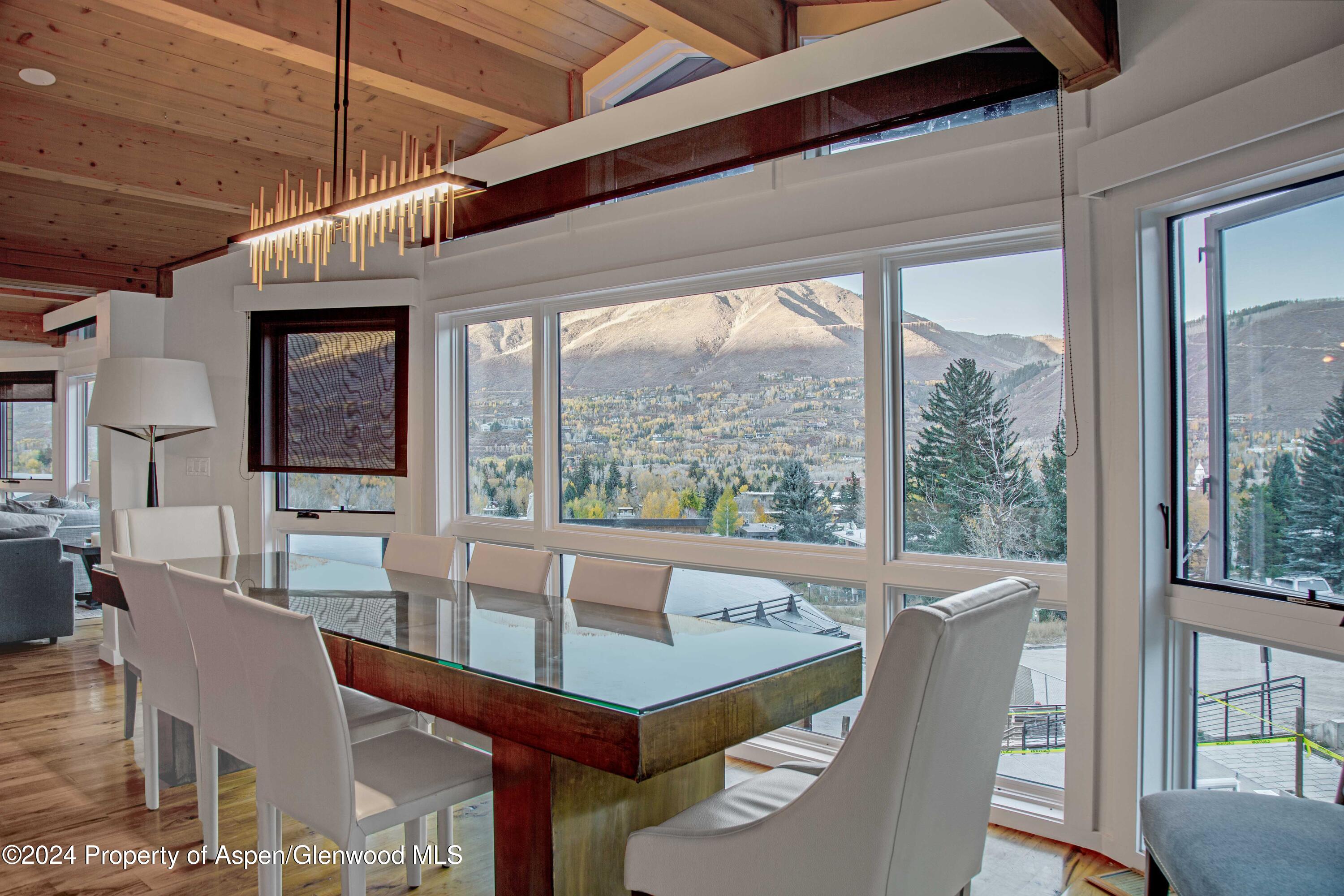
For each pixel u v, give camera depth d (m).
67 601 5.19
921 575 2.91
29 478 8.48
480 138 4.29
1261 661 2.22
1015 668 1.65
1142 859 2.42
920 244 2.91
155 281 5.02
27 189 4.21
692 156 3.45
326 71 3.59
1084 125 2.53
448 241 4.53
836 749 3.23
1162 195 2.31
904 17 2.87
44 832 2.71
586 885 1.84
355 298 4.70
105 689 4.30
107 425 4.37
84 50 3.26
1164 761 2.46
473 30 3.39
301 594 2.81
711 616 3.56
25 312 7.98
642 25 3.53
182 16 2.67
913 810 1.43
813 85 3.09
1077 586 2.56
